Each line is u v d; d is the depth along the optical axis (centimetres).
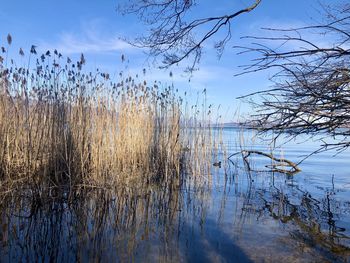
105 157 707
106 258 350
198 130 923
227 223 490
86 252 364
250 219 513
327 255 367
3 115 599
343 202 635
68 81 651
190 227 468
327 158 1455
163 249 380
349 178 912
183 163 949
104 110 721
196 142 915
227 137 2453
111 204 577
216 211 562
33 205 512
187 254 366
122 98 782
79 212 514
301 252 375
